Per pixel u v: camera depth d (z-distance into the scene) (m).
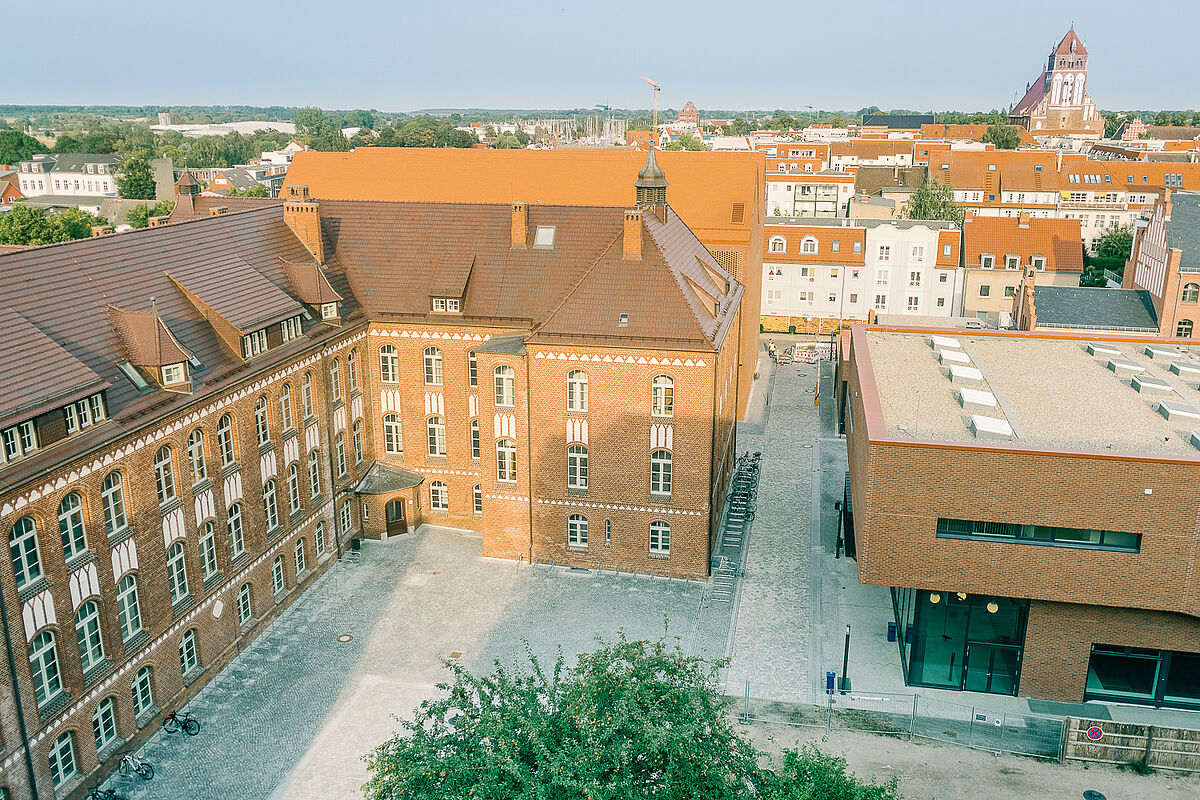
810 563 45.56
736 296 53.31
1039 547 31.62
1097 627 33.44
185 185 56.47
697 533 43.22
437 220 48.25
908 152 166.25
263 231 44.31
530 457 43.84
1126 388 39.47
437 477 48.00
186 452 33.19
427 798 22.19
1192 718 33.62
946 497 31.75
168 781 30.62
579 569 44.91
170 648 33.25
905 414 35.53
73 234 117.94
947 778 30.89
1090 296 66.75
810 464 57.91
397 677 36.28
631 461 42.88
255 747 32.28
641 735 23.22
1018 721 33.09
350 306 45.50
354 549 46.50
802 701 34.94
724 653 38.00
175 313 35.41
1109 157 173.88
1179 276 62.00
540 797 21.28
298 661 37.25
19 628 26.55
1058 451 30.53
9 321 28.55
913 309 87.62
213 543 35.50
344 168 68.25
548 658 37.44
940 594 34.50
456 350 45.59
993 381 40.28
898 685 35.91
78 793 29.25
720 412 45.75
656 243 43.66
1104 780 30.89
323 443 43.00
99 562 29.36
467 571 44.53
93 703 29.69
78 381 28.31
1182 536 30.31
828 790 23.39
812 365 79.81
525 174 65.38
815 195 133.50
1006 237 85.38
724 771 24.52
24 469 26.16
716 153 64.31
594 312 42.06
